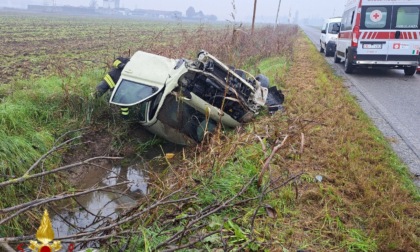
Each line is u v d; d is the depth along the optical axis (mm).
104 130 6996
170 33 30156
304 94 9102
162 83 6348
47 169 5301
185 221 3709
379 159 5324
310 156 5367
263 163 4555
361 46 13008
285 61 14438
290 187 4391
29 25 41312
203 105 6422
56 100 6941
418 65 13156
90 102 7102
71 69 10383
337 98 8719
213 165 4574
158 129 6742
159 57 7035
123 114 6426
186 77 6414
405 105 8891
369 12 12672
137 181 5762
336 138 6098
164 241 3184
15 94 6848
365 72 14461
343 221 3908
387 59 12984
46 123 6402
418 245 3523
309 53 19766
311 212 4043
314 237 3637
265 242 3422
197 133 6723
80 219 4668
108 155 6461
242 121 6941
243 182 4398
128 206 4855
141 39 24328
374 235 3658
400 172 4977
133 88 6410
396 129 6953
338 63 17234
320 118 7078
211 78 6457
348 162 5113
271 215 3699
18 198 4648
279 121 6715
